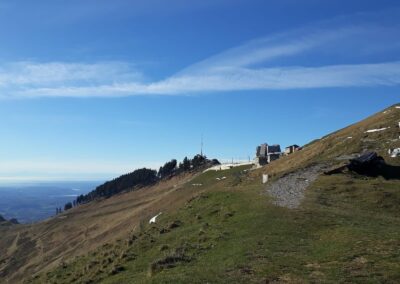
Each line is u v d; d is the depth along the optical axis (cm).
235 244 2759
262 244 2642
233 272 2153
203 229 3438
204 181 13125
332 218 3219
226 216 3753
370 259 2150
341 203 4091
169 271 2402
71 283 3044
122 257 3175
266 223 3200
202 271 2253
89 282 2830
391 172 5409
